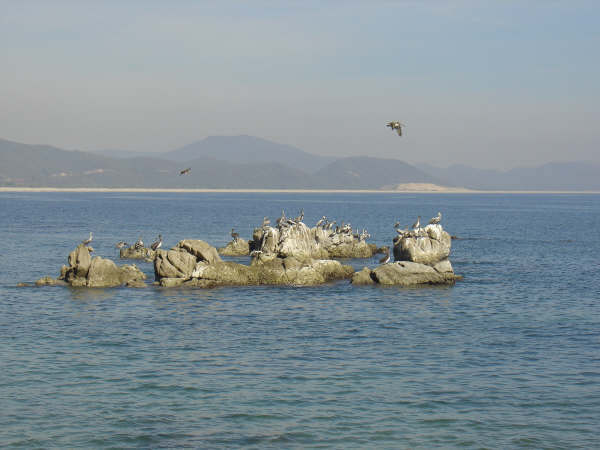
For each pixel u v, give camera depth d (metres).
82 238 121.44
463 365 39.38
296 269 69.12
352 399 33.84
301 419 31.47
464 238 132.25
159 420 31.27
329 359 40.53
